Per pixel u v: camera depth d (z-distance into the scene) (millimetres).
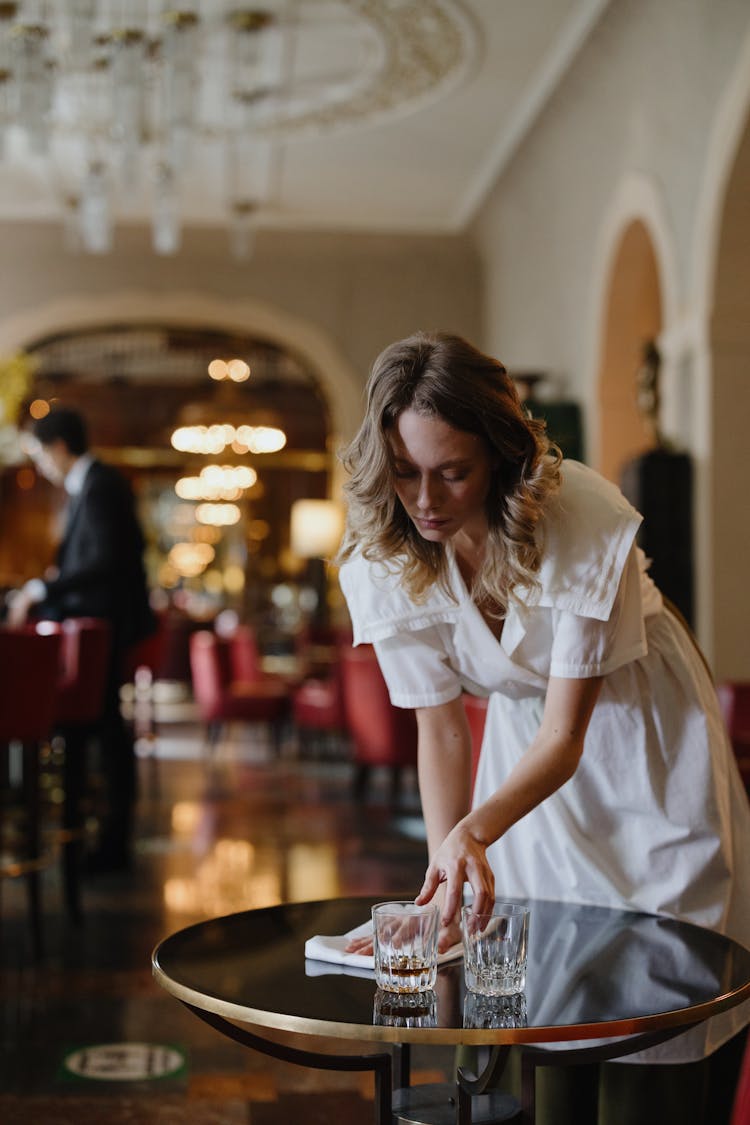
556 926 1857
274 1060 3293
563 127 8625
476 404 1612
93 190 8430
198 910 4824
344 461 1754
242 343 12305
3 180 10352
